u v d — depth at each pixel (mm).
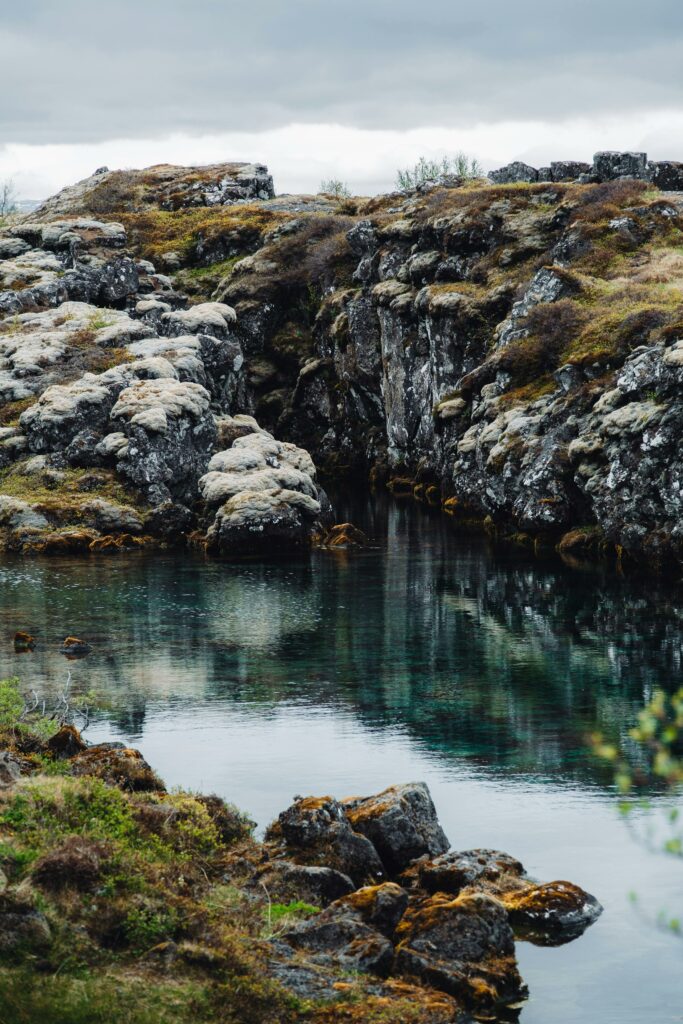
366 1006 17766
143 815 23328
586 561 64562
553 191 99312
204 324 100375
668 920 21844
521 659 42688
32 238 123375
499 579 59281
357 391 109688
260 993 17500
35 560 66750
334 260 117625
